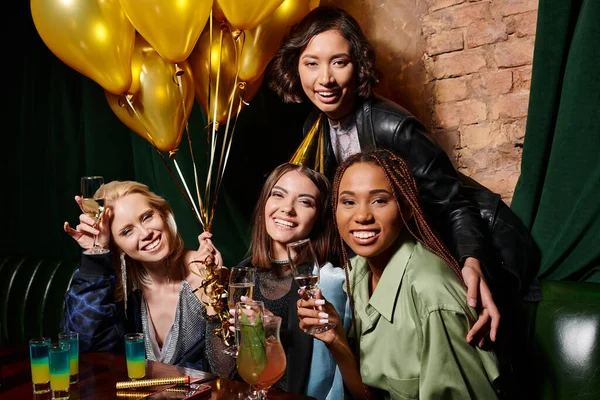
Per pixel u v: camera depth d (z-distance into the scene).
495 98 2.62
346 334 2.06
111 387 1.79
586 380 2.05
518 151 2.59
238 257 3.20
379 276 1.98
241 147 3.16
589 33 2.18
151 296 2.55
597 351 2.05
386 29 2.87
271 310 2.26
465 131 2.71
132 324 2.51
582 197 2.20
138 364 1.83
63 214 3.73
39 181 3.84
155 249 2.44
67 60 2.39
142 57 2.47
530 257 2.28
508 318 2.17
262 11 2.25
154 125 2.51
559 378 2.10
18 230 3.96
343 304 2.09
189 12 2.19
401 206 1.88
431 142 2.21
